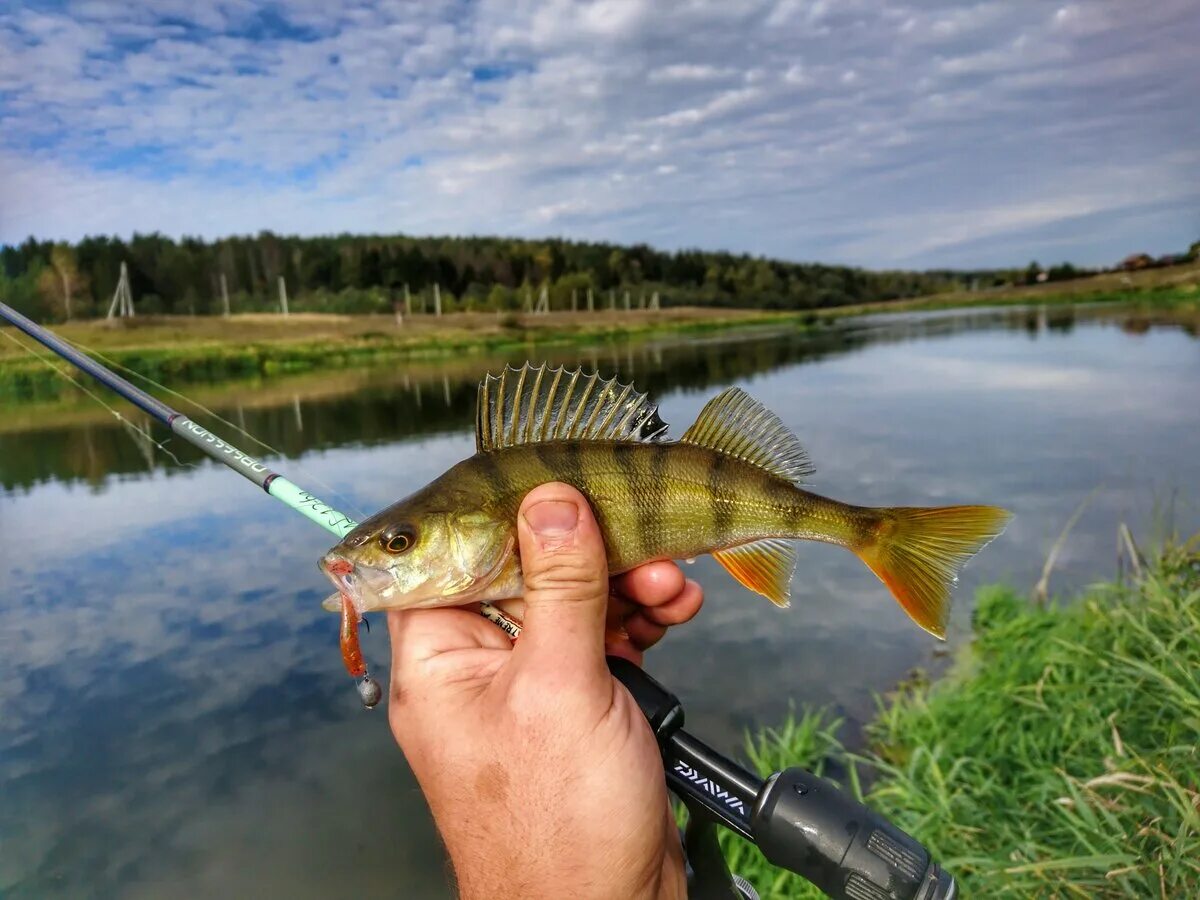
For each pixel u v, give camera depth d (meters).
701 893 0.22
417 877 0.50
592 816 0.19
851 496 0.99
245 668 0.70
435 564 0.25
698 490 0.30
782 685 0.65
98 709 0.63
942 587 0.30
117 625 0.75
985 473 1.07
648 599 0.30
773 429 0.31
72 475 1.21
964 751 0.52
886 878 0.19
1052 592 0.76
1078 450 1.15
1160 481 1.00
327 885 0.49
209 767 0.59
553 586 0.20
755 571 0.31
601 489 0.28
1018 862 0.40
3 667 0.69
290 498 0.29
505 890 0.19
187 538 0.96
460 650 0.22
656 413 0.30
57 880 0.49
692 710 0.62
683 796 0.22
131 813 0.54
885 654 0.70
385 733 0.63
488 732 0.20
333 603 0.26
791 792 0.20
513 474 0.27
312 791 0.56
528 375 0.28
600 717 0.19
